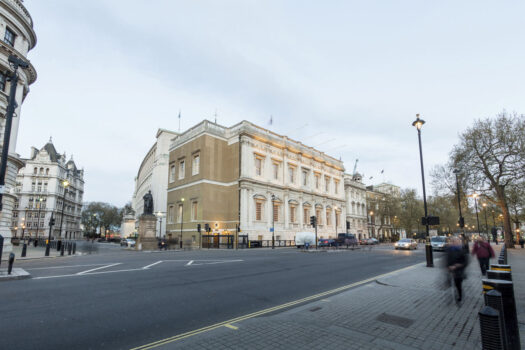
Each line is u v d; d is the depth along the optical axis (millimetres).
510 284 4164
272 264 17109
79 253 28453
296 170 55281
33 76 31484
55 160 94812
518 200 41375
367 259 21156
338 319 6168
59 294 8711
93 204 112938
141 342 5152
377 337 5121
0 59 25656
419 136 17172
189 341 4949
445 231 78125
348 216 72375
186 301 8062
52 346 4941
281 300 8391
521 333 5188
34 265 16406
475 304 7438
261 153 48469
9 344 4992
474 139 35906
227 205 46562
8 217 27812
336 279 12125
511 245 34438
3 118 26453
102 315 6699
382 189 95312
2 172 12258
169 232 50000
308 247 39938
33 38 30953
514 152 33469
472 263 16734
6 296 8422
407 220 75500
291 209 52844
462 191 38250
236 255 24500
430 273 12859
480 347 4688
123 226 97188
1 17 26359
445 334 5281
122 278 11602
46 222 88250
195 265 16234
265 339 4996
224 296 8734
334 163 66688
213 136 46938
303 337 5094
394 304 7445
